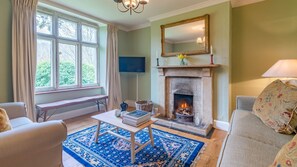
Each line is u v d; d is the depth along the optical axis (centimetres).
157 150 210
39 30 314
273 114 148
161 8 321
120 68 430
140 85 460
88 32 409
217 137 252
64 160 188
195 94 319
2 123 130
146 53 440
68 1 298
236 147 117
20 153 102
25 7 266
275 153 108
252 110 200
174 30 339
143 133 268
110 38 421
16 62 260
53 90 336
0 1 248
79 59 389
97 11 345
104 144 228
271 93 167
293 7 248
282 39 258
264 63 274
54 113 335
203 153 203
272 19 264
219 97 288
